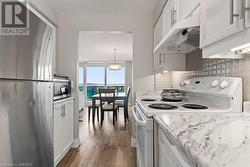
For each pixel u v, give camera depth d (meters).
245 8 0.69
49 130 1.41
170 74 3.17
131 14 3.16
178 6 1.65
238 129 0.81
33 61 1.17
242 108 1.33
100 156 2.72
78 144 3.15
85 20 3.16
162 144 1.12
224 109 1.39
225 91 1.38
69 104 2.91
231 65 1.48
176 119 1.04
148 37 3.18
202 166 0.49
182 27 1.29
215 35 0.96
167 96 2.08
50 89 1.44
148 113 1.31
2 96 0.87
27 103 1.09
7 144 0.90
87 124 4.85
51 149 1.46
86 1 2.70
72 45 3.16
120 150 2.95
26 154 1.07
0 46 0.86
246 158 0.49
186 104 1.74
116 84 9.91
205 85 1.70
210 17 1.02
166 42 1.94
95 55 7.91
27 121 1.08
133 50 3.18
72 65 3.16
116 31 3.17
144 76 3.18
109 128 4.39
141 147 1.67
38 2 2.42
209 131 0.78
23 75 1.06
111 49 6.58
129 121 5.21
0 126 0.85
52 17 2.91
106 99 5.04
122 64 9.77
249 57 1.26
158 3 2.68
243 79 1.33
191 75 2.39
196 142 0.64
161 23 2.42
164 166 1.06
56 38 3.15
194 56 2.29
